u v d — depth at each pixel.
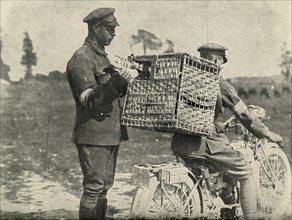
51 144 6.02
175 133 5.12
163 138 6.34
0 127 5.96
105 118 5.04
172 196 4.91
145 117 4.65
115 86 4.71
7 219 5.41
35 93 6.10
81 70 4.95
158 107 4.59
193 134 4.85
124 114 4.77
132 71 5.69
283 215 5.52
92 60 5.04
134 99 4.75
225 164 5.02
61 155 6.01
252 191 5.08
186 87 4.56
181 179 4.84
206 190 5.11
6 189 5.70
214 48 5.16
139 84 4.76
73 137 5.12
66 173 5.92
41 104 6.09
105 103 5.02
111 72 5.07
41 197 5.65
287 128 6.89
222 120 6.06
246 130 5.43
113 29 5.20
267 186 5.50
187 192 4.96
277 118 6.89
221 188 5.17
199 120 4.66
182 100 4.55
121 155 6.16
